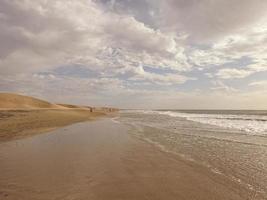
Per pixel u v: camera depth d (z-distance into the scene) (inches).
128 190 269.9
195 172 340.2
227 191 266.1
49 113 1692.9
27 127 900.0
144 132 813.2
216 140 628.1
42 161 401.7
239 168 358.9
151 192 263.7
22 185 284.7
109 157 433.1
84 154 458.6
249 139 644.1
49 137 685.3
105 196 251.9
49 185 284.4
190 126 1045.2
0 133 737.6
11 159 415.2
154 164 385.1
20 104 2632.9
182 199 244.2
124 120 1534.2
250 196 251.4
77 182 296.4
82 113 2315.5
